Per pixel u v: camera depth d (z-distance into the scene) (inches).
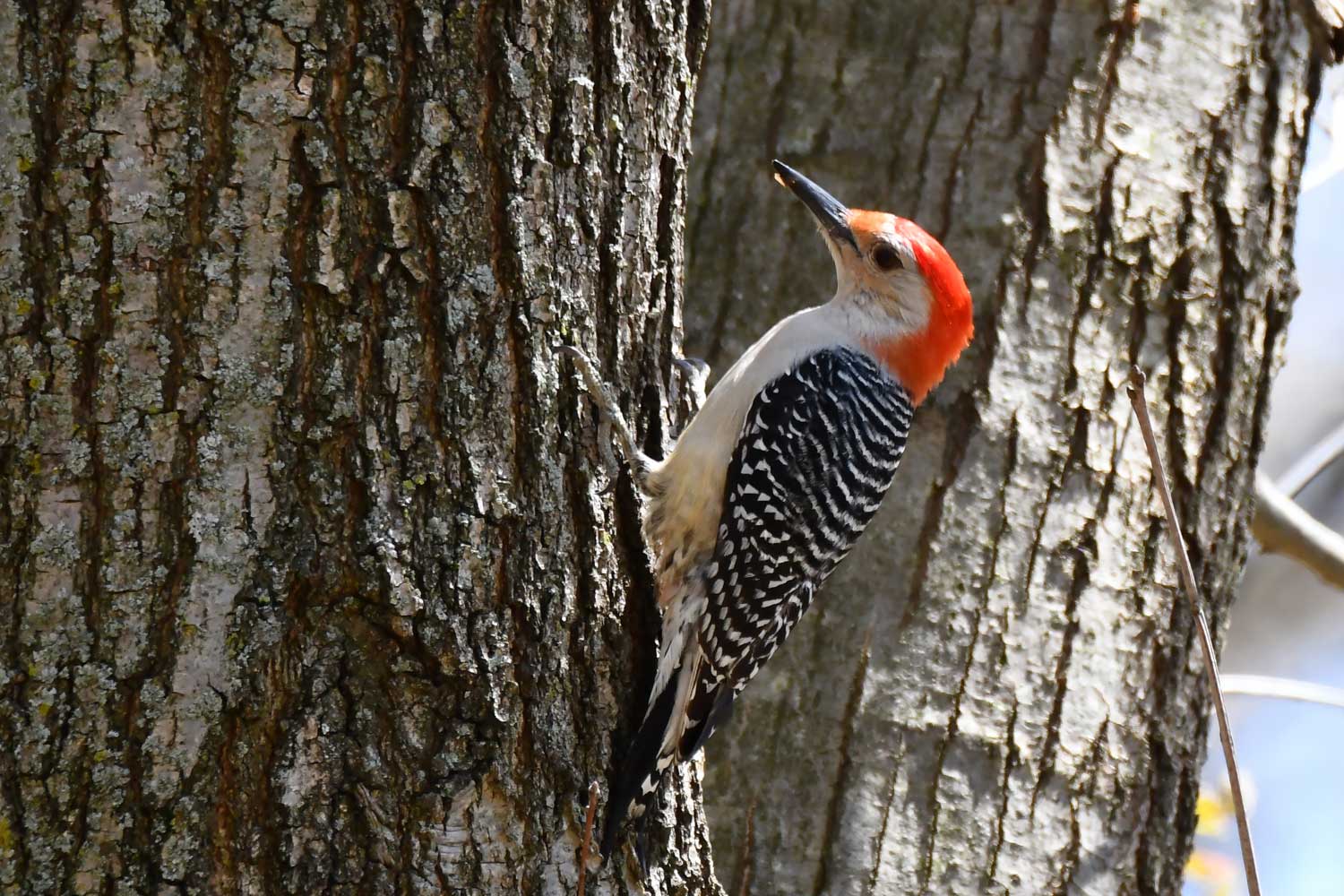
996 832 444.8
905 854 439.8
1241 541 494.0
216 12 262.8
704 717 370.0
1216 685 271.9
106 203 260.1
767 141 484.4
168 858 266.1
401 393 279.0
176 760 266.5
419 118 278.2
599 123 308.8
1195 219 474.0
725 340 477.7
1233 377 481.4
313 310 272.2
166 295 263.9
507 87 288.5
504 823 289.3
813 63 482.9
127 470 263.1
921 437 456.4
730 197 484.7
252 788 270.2
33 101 256.5
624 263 320.8
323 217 271.6
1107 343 464.4
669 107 331.3
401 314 279.0
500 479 290.7
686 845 347.6
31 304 258.5
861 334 424.2
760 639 390.3
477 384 287.1
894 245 421.7
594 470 314.0
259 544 269.6
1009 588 453.1
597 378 312.2
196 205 264.7
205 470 266.8
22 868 261.6
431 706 282.0
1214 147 478.6
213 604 267.4
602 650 315.3
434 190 280.8
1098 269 465.4
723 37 493.0
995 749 447.5
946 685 447.8
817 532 399.5
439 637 281.7
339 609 275.0
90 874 263.6
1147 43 474.3
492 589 288.8
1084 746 454.6
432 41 279.0
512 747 291.3
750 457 388.5
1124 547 463.2
